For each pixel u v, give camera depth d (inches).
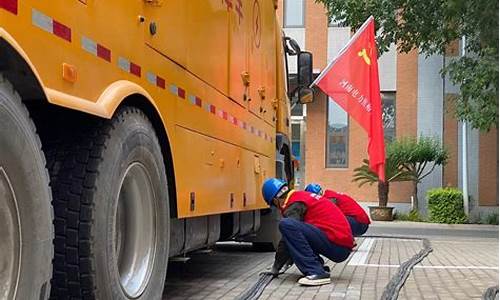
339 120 856.3
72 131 143.6
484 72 477.7
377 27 589.0
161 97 170.7
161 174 172.6
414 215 789.9
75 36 124.6
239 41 260.5
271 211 379.9
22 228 107.8
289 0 860.6
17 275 107.3
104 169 141.4
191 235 215.3
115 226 148.6
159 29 169.6
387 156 767.7
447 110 826.8
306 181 859.4
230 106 244.5
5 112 101.5
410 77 844.6
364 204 839.7
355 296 246.1
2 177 103.0
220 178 227.9
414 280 295.1
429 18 554.9
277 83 360.5
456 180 830.5
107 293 143.4
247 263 346.0
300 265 273.0
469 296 251.9
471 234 652.1
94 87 133.0
